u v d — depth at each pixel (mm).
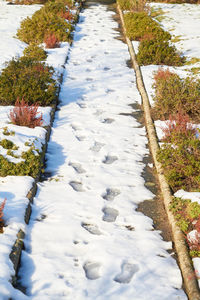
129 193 5074
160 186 5281
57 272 3658
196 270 3670
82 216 4543
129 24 14047
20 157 5441
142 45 11328
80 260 3844
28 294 3412
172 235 4352
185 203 4691
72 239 4137
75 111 7695
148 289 3500
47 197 4879
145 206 4867
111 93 8680
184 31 13320
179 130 6055
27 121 6520
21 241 3957
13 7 18562
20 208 4418
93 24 15562
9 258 3650
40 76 8469
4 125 6355
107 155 6055
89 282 3551
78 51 11836
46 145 6180
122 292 3449
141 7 16656
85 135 6723
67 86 9008
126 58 11250
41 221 4430
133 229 4383
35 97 7473
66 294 3412
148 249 4031
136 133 6848
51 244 4047
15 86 7773
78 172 5559
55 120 7297
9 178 5078
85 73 9906
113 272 3686
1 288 3240
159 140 6434
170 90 7496
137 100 8359
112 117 7449
